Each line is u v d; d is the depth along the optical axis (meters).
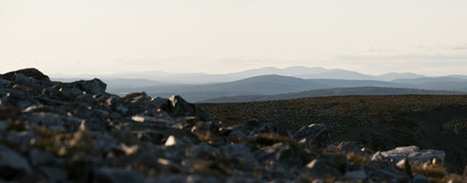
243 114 98.94
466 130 91.56
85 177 8.62
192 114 27.67
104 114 20.58
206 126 22.23
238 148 18.06
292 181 13.31
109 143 12.12
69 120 15.30
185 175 10.49
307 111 108.06
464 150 82.06
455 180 20.64
